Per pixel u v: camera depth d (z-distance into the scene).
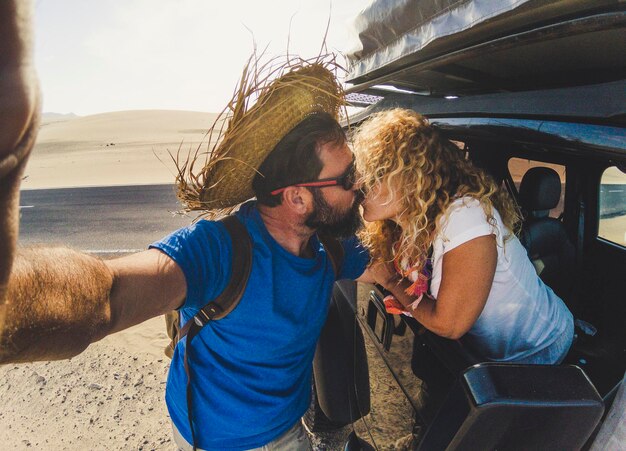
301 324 1.25
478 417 1.04
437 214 1.31
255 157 1.14
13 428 2.81
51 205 12.95
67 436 2.73
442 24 1.28
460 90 2.23
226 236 1.13
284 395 1.30
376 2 1.63
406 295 1.54
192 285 1.03
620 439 1.06
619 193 2.40
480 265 1.27
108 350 3.72
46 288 0.70
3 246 0.36
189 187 1.23
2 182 0.34
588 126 1.21
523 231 2.35
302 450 1.44
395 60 1.57
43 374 3.40
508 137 1.41
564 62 1.57
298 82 1.13
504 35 1.21
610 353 2.10
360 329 1.99
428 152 1.30
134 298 0.91
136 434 2.74
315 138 1.11
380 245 1.60
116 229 9.25
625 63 1.51
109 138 52.62
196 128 67.56
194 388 1.24
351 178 1.18
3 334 0.62
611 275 2.53
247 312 1.14
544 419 1.06
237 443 1.28
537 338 1.53
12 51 0.32
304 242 1.30
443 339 1.42
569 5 0.97
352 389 2.00
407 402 1.53
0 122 0.32
